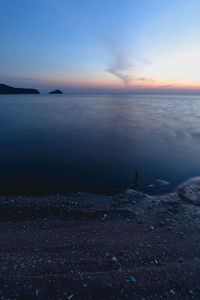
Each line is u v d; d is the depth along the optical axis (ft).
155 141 87.10
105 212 28.58
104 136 97.30
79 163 57.88
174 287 14.43
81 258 17.72
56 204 31.78
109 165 56.03
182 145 79.77
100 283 14.58
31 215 28.25
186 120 153.79
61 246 19.79
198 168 53.16
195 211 29.37
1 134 99.14
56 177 46.80
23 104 324.39
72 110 232.12
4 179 45.24
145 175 48.24
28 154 67.10
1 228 24.54
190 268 16.57
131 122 144.46
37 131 108.37
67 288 14.08
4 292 13.56
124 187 40.40
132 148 75.31
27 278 14.94
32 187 40.63
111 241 20.76
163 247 19.83
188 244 20.59
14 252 18.76
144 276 15.43
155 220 26.68
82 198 34.86
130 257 17.94
